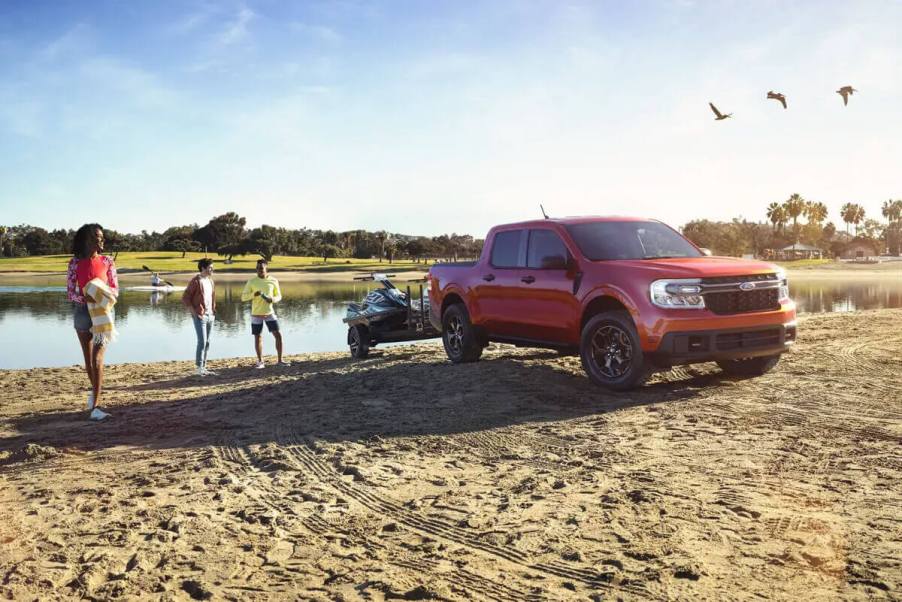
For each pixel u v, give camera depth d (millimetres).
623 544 3600
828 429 5766
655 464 5000
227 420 7418
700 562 3334
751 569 3242
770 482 4484
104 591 3309
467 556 3574
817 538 3557
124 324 26547
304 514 4332
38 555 3816
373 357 12898
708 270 7207
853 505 4016
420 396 7965
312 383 9328
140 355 17281
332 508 4426
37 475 5535
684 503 4156
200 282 11594
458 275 9797
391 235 198875
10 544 3998
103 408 8602
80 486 5164
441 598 3111
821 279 67375
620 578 3201
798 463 4879
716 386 7703
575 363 9469
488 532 3879
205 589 3287
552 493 4480
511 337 8945
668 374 8484
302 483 5000
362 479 5023
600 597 3045
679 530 3744
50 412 8422
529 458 5352
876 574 3129
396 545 3773
